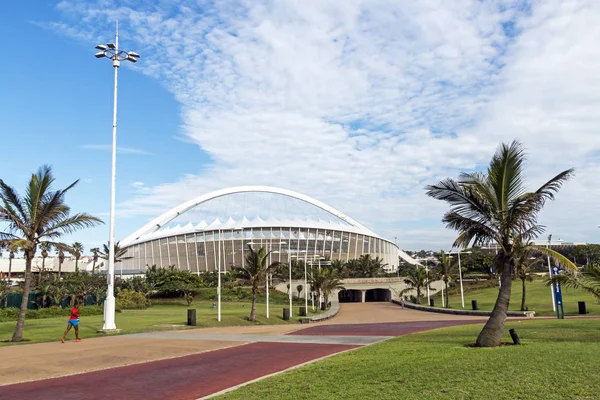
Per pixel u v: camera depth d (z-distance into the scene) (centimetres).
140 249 13400
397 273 12756
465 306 6606
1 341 2492
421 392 1024
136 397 1196
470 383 1070
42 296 6550
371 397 1013
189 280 8831
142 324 3631
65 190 2622
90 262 14725
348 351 1852
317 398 1038
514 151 1867
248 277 4694
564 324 2636
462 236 1958
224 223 12812
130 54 3108
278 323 4825
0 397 1213
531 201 1802
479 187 1908
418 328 3212
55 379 1462
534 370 1168
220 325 4091
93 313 5153
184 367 1659
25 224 2584
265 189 14300
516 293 6994
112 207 3008
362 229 14538
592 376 1071
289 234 12412
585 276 2281
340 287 8862
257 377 1430
